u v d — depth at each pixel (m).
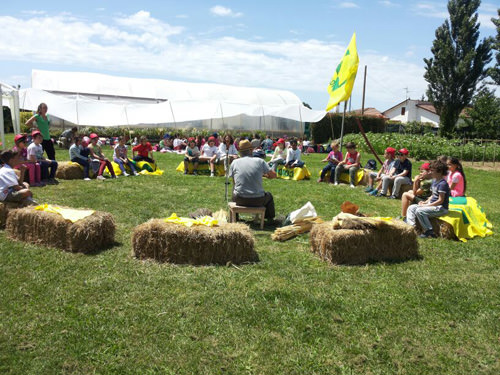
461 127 42.19
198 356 3.22
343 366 3.15
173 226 4.98
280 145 13.30
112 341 3.36
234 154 12.74
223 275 4.65
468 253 5.79
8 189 6.35
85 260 4.95
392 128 44.62
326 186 11.22
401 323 3.77
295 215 6.48
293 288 4.39
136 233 5.03
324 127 36.03
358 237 5.16
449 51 41.34
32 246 5.33
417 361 3.24
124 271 4.67
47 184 9.52
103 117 22.98
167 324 3.62
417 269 5.09
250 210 6.52
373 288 4.48
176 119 23.95
